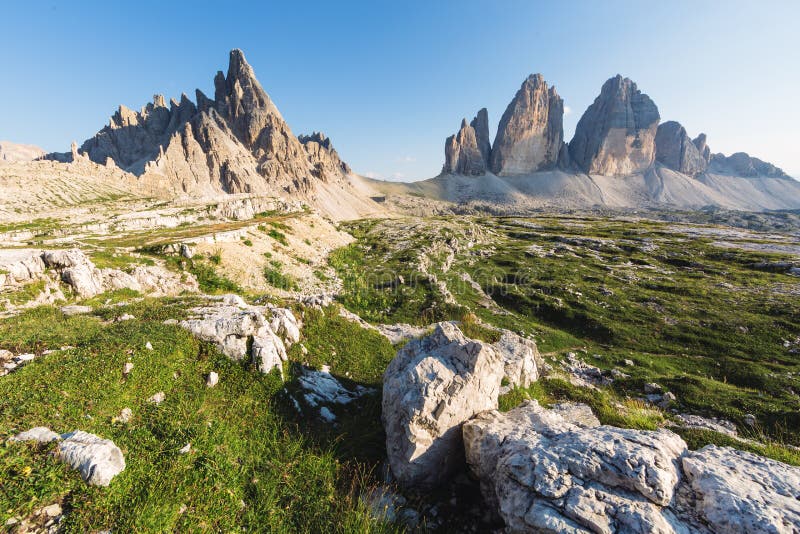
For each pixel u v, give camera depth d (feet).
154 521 23.89
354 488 34.22
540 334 132.05
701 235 313.73
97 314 59.26
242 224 207.51
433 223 427.33
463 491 34.78
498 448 32.04
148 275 108.06
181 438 32.12
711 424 69.31
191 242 140.77
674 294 168.35
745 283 179.32
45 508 22.12
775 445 52.24
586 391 65.82
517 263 237.86
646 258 244.83
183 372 42.73
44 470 23.49
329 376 55.88
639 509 23.09
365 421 45.70
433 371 38.91
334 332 69.31
